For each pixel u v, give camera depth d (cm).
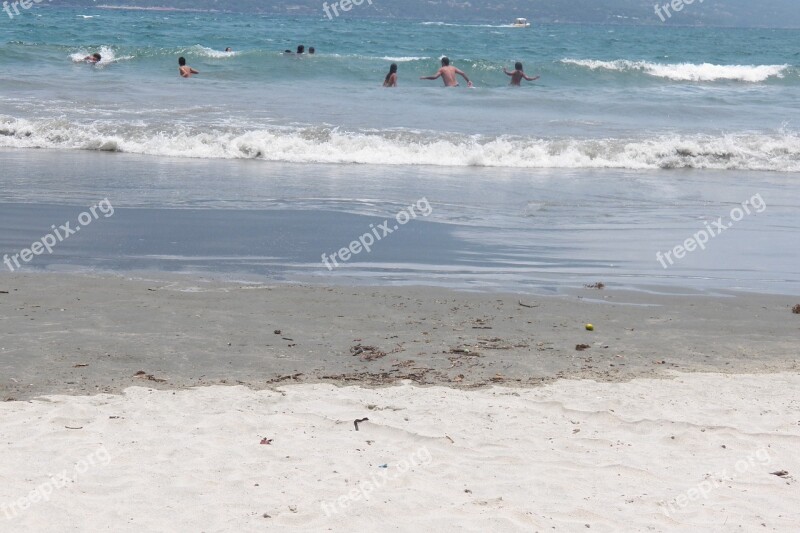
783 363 752
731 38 9175
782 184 1675
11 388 645
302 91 2578
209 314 834
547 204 1410
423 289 941
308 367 710
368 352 748
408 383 680
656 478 521
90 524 446
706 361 752
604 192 1533
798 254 1142
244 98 2364
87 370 686
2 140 1788
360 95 2525
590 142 1894
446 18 18062
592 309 891
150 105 2166
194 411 607
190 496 479
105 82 2578
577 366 729
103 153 1758
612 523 462
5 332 761
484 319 847
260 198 1373
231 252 1065
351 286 945
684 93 2977
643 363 742
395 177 1605
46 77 2619
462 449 554
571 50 5103
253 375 689
